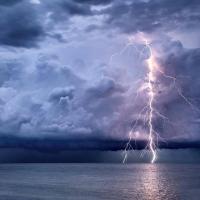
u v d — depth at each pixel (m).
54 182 73.50
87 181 76.75
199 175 100.25
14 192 51.50
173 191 53.97
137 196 47.78
